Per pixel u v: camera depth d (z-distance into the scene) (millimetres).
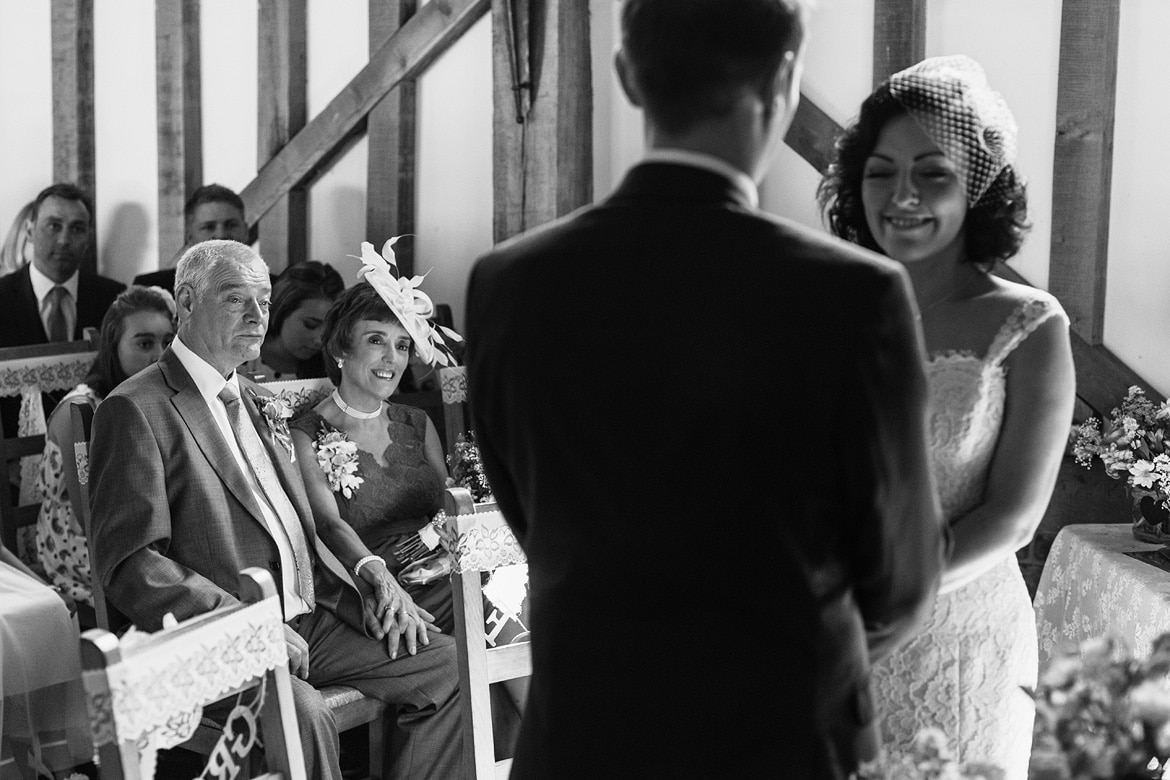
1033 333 1763
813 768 1256
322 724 2717
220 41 5066
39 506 3670
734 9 1215
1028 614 1921
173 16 5062
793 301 1177
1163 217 3672
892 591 1274
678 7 1226
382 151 4715
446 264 4742
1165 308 3689
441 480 3475
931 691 1859
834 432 1178
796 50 1260
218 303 2846
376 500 3338
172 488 2770
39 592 2730
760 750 1238
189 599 2666
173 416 2789
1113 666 1128
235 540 2818
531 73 4289
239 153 5102
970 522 1762
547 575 1332
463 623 2205
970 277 1830
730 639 1234
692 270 1215
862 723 1311
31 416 3742
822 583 1241
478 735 2215
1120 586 2955
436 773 2969
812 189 4066
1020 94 3797
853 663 1292
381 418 3434
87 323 4891
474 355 1374
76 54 5223
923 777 1148
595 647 1285
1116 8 3625
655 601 1251
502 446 1385
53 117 5316
